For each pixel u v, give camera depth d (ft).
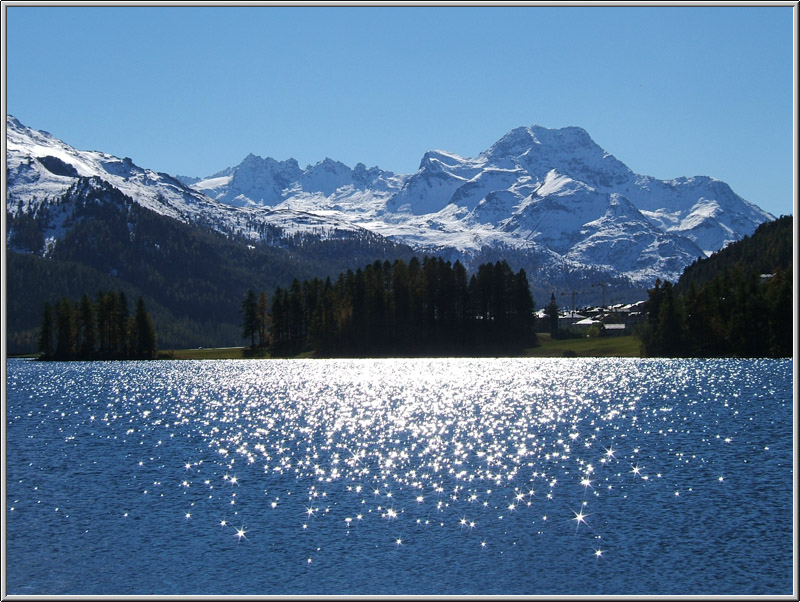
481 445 276.82
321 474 230.27
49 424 342.64
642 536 170.19
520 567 154.71
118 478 226.58
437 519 183.73
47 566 157.69
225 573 153.17
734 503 193.16
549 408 380.99
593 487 210.59
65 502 200.03
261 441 291.17
